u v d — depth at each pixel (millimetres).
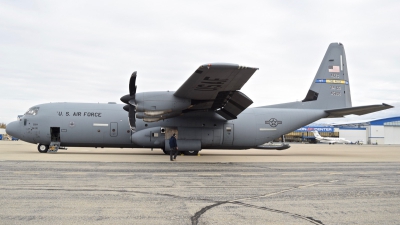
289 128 20844
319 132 74812
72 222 5223
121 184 8680
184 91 16031
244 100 17484
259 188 8516
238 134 20078
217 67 13117
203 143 19594
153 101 16594
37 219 5340
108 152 21922
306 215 5934
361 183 9617
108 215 5672
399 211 6332
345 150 32312
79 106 19641
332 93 21750
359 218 5812
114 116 19453
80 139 19203
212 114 19844
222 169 12547
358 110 20328
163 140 19062
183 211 6055
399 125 74938
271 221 5520
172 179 9750
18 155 17125
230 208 6344
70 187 8070
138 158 16750
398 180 10344
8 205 6176
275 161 16578
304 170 12672
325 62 21938
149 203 6605
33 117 19172
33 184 8336
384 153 26656
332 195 7738
